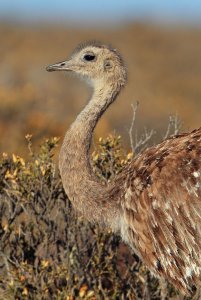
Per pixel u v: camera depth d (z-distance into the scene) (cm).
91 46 1700
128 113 3994
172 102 4684
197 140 1534
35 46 7356
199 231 1493
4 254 1641
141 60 6900
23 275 1612
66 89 4291
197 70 6456
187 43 7919
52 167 1678
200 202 1489
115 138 1734
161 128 3638
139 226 1548
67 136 1628
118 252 1772
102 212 1591
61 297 1584
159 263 1555
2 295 1602
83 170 1606
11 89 3575
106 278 1723
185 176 1504
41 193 1669
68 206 1692
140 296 1714
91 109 1655
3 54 6650
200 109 4600
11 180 1658
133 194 1549
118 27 8975
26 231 1688
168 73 6191
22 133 2928
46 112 3347
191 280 1533
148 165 1553
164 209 1518
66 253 1667
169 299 1695
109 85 1677
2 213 1695
